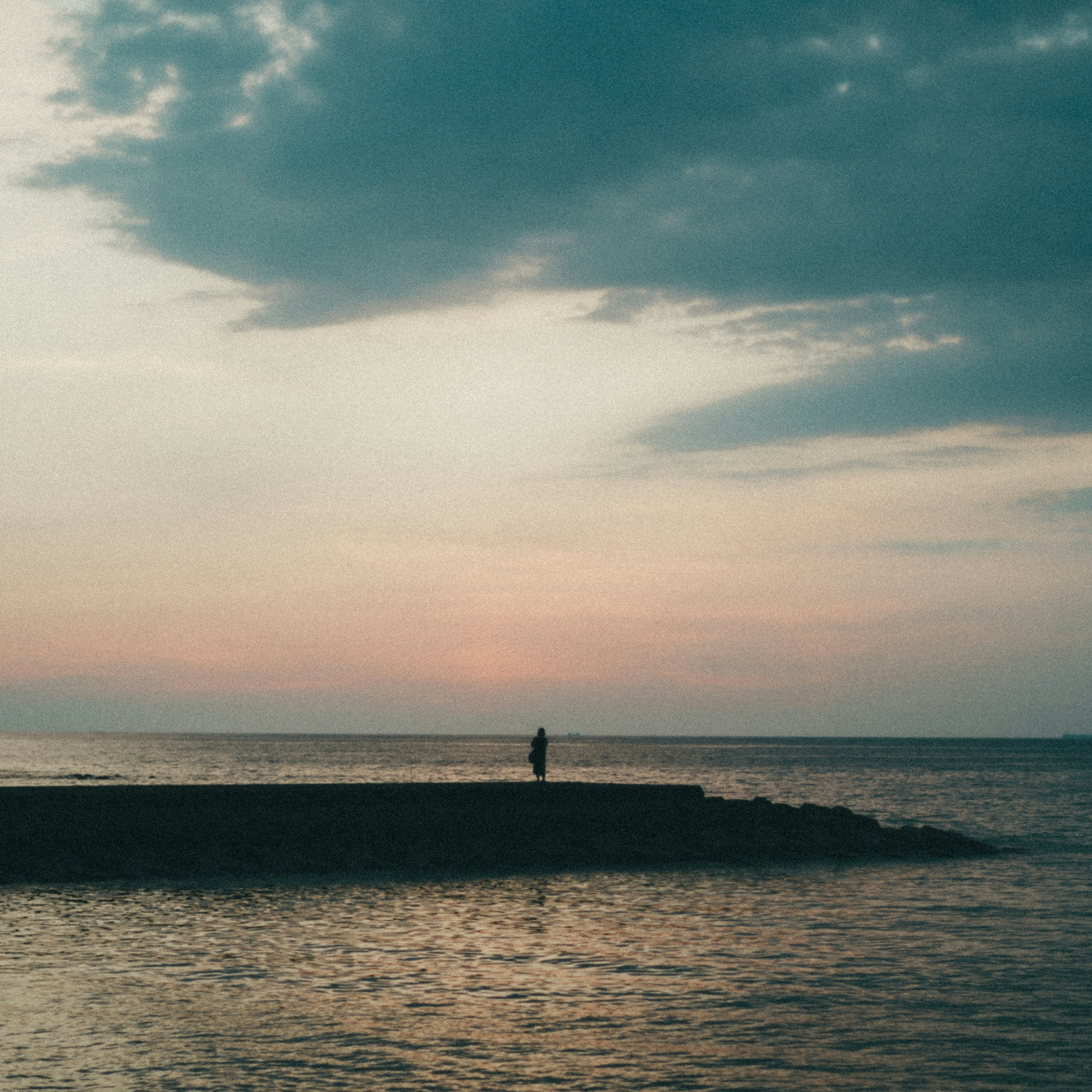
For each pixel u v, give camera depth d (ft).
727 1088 43.91
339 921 79.20
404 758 558.97
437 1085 43.62
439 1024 52.06
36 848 97.04
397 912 83.56
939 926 80.33
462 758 563.89
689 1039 50.57
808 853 126.31
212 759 497.87
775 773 420.36
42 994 56.44
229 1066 45.24
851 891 99.14
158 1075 43.91
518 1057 47.29
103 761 462.19
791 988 60.39
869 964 66.80
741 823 133.28
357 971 62.85
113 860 97.86
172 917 79.15
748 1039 50.60
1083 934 77.61
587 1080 44.60
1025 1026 53.31
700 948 71.20
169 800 107.04
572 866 113.09
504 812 119.96
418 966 64.64
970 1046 49.85
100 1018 51.98
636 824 125.80
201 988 58.23
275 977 61.00
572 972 63.77
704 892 97.50
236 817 106.52
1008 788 321.52
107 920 77.56
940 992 59.93
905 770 477.36
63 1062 45.29
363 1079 44.06
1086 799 266.77
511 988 59.52
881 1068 46.65
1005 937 76.33
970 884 105.50
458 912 83.92
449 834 114.62
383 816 113.29
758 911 86.89
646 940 73.72
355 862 105.81
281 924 77.36
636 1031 51.57
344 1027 51.29
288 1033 50.16
